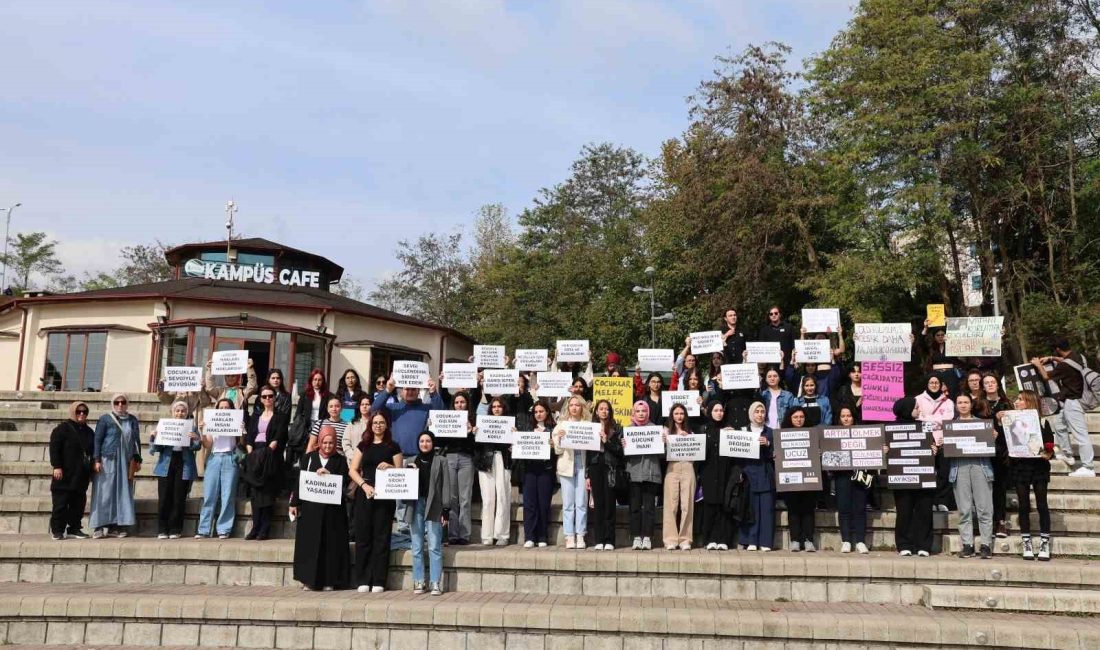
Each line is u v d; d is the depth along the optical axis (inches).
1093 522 475.2
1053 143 1379.2
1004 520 476.1
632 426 482.0
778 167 1482.5
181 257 1638.8
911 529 462.0
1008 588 408.2
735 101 1530.5
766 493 478.3
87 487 520.7
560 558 442.3
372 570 439.8
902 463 461.4
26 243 2807.6
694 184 1525.6
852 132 1309.1
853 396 554.6
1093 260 1350.9
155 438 499.2
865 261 1317.7
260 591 436.1
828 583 427.8
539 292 1925.4
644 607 397.7
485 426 486.6
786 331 607.2
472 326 2459.4
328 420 485.7
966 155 1258.6
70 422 495.8
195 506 519.5
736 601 424.5
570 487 483.2
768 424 507.5
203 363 1256.8
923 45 1256.8
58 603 401.4
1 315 1409.9
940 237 1266.0
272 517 506.6
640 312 1740.9
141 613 400.2
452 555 448.1
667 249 1630.2
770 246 1456.7
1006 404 479.2
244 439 502.3
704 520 485.4
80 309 1316.4
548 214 2628.0
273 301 1339.8
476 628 390.6
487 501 490.0
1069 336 1239.5
